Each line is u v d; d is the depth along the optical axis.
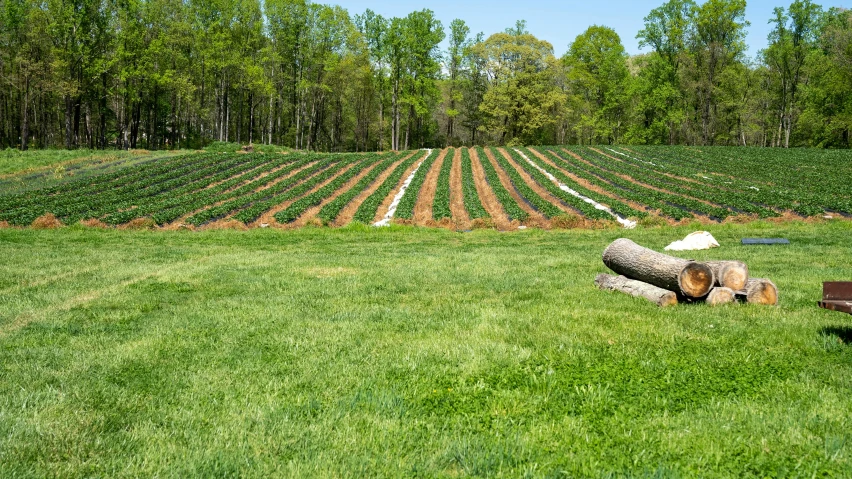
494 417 4.93
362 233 24.27
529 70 79.31
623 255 10.34
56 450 4.37
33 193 33.62
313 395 5.43
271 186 37.88
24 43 57.12
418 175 43.59
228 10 63.38
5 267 14.02
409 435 4.59
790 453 4.21
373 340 7.30
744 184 37.88
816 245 17.69
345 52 70.81
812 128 68.00
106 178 39.50
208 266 14.25
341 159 52.62
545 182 40.03
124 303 9.85
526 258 15.66
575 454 4.26
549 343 6.98
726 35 67.62
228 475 4.01
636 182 40.09
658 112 76.00
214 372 6.16
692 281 9.02
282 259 15.76
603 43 78.75
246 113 87.25
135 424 4.85
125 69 56.50
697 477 3.92
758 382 5.59
